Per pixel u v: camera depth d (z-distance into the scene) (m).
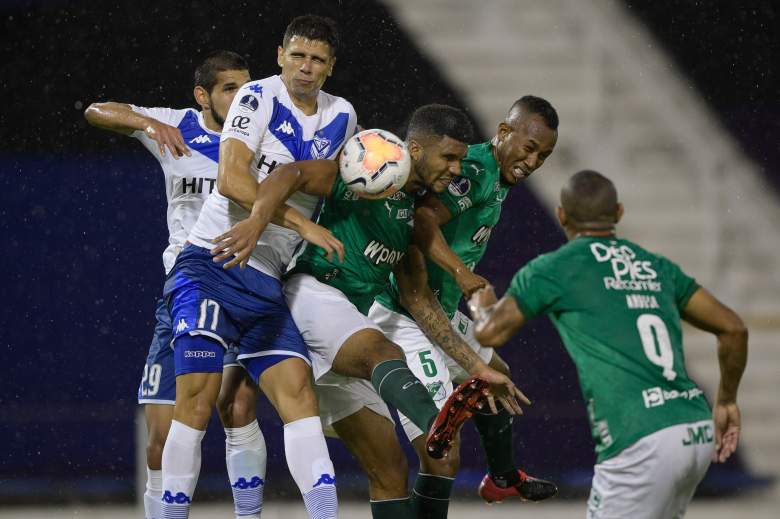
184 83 42.09
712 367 39.00
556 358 35.91
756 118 44.19
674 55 45.25
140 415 23.34
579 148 43.94
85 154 39.88
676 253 42.38
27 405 35.81
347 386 18.38
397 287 20.17
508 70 44.56
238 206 17.83
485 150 19.42
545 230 38.09
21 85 41.47
